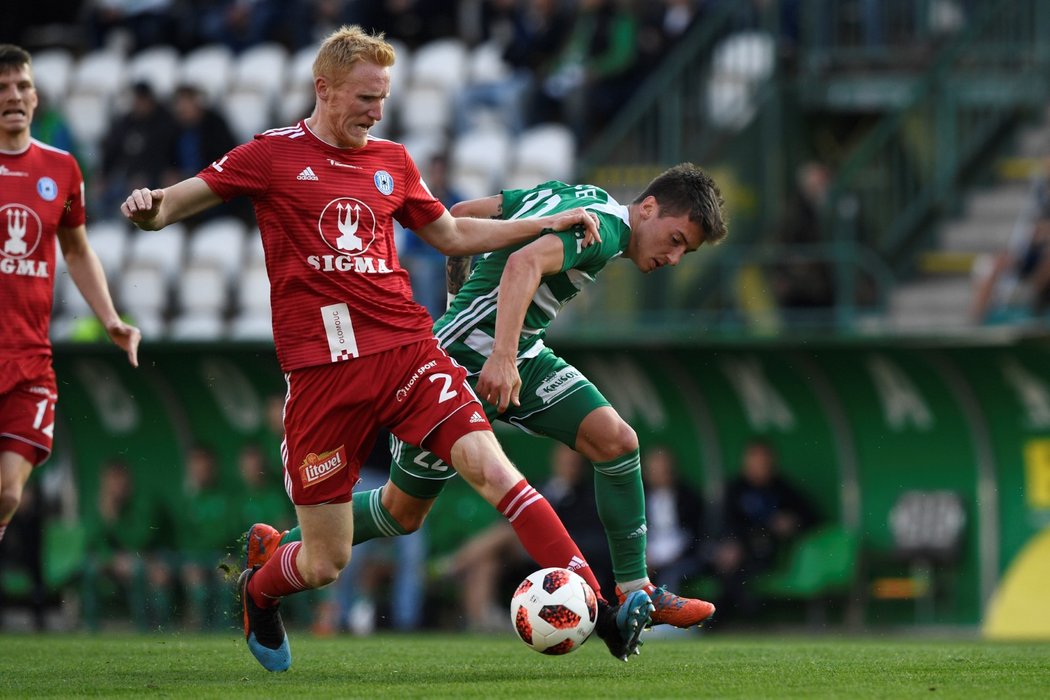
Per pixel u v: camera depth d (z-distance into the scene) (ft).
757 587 115.65
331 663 68.54
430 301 131.54
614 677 59.72
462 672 62.75
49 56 205.87
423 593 122.01
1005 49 158.71
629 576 65.92
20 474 73.10
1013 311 133.90
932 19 166.71
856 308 135.23
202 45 202.69
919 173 153.28
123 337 75.61
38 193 72.38
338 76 57.36
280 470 125.08
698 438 118.52
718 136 154.61
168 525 127.65
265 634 63.00
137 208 54.95
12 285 72.08
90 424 127.65
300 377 58.29
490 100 172.96
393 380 58.18
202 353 120.67
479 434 58.13
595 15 171.12
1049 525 110.83
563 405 65.62
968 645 85.76
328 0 195.31
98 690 56.24
